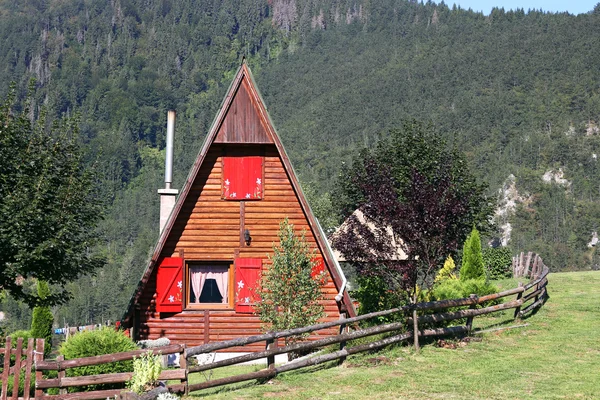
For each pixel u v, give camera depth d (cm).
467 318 2227
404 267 2055
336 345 2098
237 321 2631
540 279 2638
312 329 1897
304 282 2430
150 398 1476
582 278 3625
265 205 2670
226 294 2678
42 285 3303
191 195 2673
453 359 1959
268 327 2528
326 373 1845
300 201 2656
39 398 1627
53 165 2506
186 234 2661
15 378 1702
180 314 2641
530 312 2573
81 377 1638
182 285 2634
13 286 2492
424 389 1662
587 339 2150
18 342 1712
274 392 1666
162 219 2838
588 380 1709
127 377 1639
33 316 3262
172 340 2627
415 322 2075
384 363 1927
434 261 2072
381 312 2038
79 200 2495
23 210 2283
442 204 2025
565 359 1927
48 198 2427
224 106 2638
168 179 2938
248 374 1755
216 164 2688
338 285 2628
